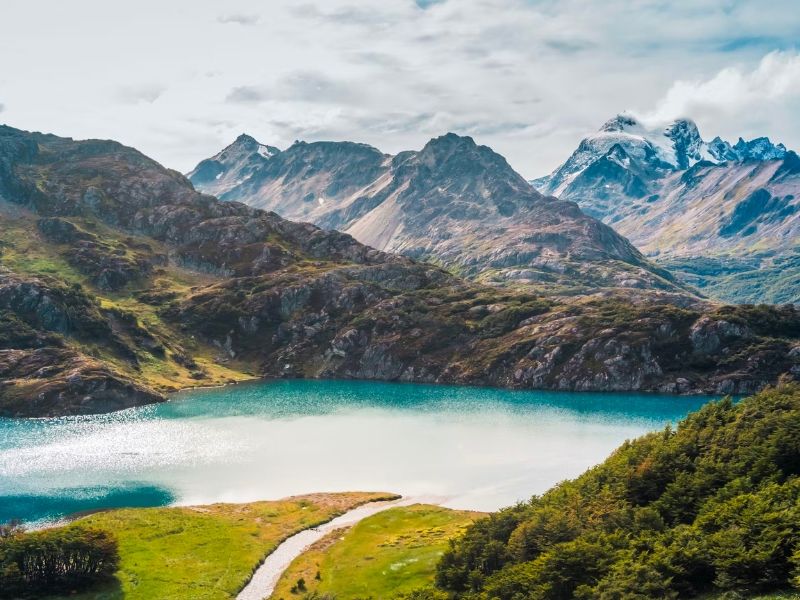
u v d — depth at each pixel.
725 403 118.25
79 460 183.25
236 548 113.06
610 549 76.31
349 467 173.38
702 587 68.69
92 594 93.94
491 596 76.12
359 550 111.75
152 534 117.56
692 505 86.75
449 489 153.75
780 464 89.88
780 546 66.19
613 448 191.12
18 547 95.75
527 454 184.75
